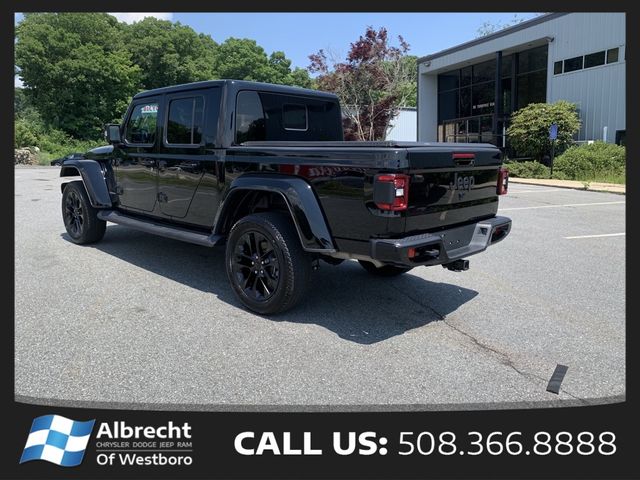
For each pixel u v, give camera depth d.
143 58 44.25
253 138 4.99
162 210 5.64
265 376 3.40
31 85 38.12
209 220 5.00
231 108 4.77
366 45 25.48
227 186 4.71
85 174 6.57
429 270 6.02
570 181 16.70
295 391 3.23
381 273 5.70
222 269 5.92
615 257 6.63
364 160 3.68
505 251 7.00
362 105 26.17
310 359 3.64
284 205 4.64
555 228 8.66
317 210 3.98
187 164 5.14
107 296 4.91
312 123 5.61
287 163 4.18
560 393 3.27
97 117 39.97
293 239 4.18
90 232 6.87
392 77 26.11
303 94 5.47
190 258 6.40
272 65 53.88
